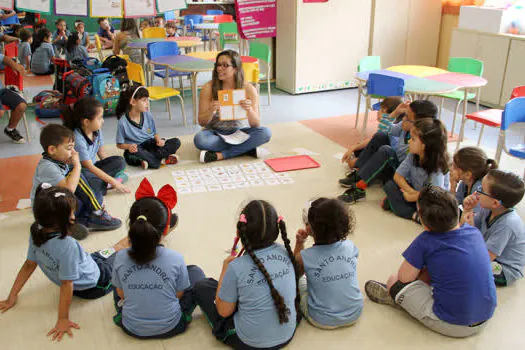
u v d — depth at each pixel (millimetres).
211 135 4000
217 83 3945
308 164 3914
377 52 6465
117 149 4328
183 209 3182
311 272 2027
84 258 2223
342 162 3887
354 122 5082
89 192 2895
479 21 5730
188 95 6227
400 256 2664
